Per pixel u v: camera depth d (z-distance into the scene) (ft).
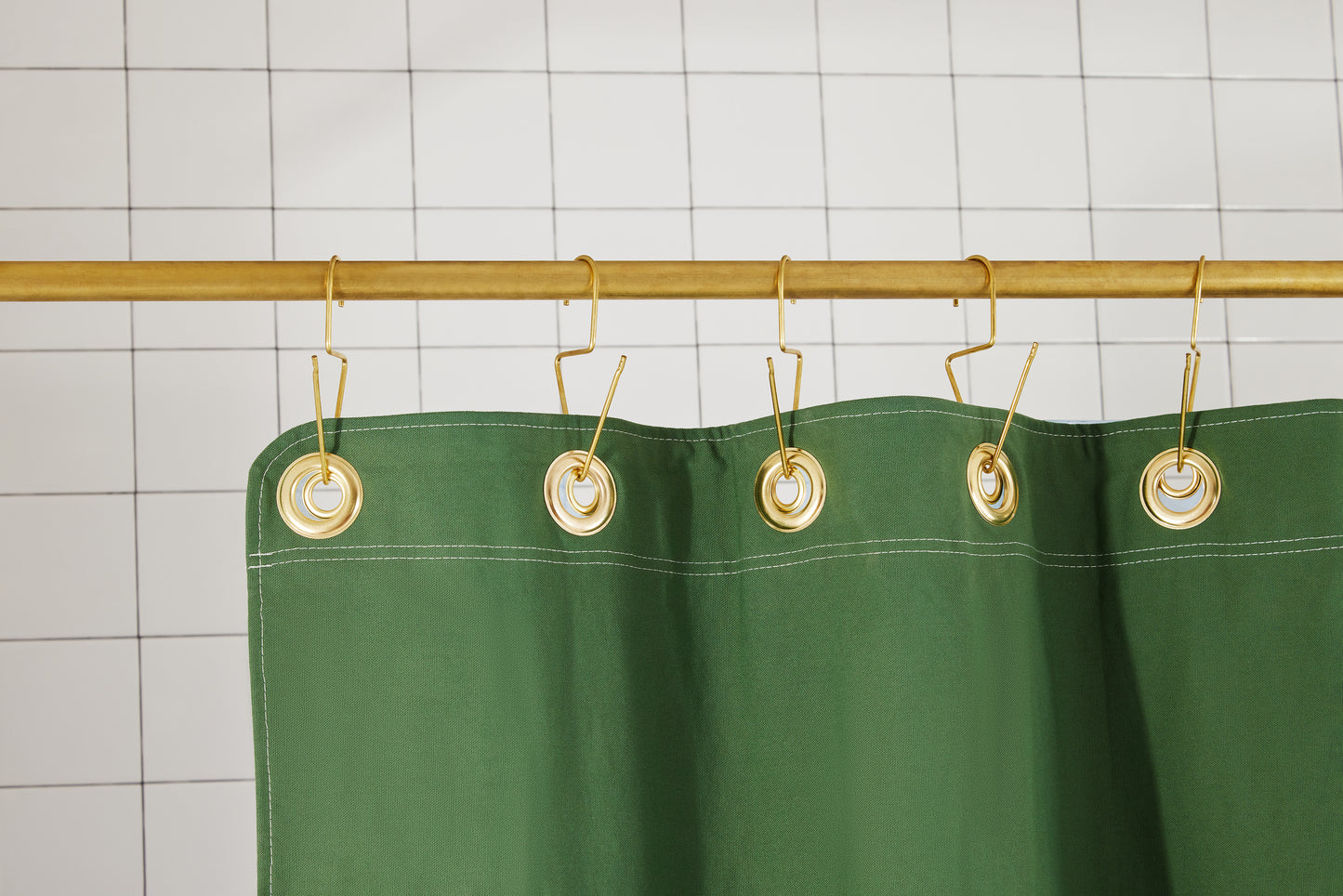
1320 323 6.84
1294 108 7.02
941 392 6.60
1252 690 3.18
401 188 6.48
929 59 6.86
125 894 5.96
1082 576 3.35
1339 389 6.81
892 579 2.93
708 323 6.54
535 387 6.40
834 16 6.83
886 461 2.99
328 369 6.31
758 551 3.13
